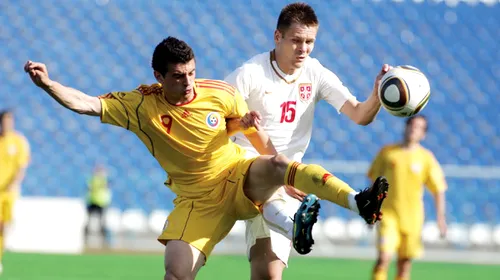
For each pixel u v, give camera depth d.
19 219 58.47
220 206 20.28
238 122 20.34
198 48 86.06
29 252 52.88
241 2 90.81
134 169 74.62
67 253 52.69
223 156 20.28
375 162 36.94
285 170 19.12
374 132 78.81
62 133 76.81
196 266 19.78
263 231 21.80
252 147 22.55
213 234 20.22
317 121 78.88
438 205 36.78
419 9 92.25
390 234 35.00
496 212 71.62
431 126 82.19
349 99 22.16
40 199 59.59
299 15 20.97
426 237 63.75
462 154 80.44
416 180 35.91
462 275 45.16
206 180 20.20
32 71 17.59
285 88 21.97
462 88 86.25
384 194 17.20
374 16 91.31
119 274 40.47
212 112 19.83
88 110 18.78
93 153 75.44
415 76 19.67
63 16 87.75
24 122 77.56
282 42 21.31
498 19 92.81
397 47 89.31
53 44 85.38
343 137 78.19
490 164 80.38
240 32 88.19
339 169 63.38
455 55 89.38
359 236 62.34
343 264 50.06
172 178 20.56
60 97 18.17
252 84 21.64
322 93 22.59
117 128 77.44
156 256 51.31
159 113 19.55
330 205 64.31
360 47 88.38
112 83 83.06
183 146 19.77
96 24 87.56
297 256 56.00
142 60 85.25
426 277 43.56
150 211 66.38
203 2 90.38
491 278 43.91
